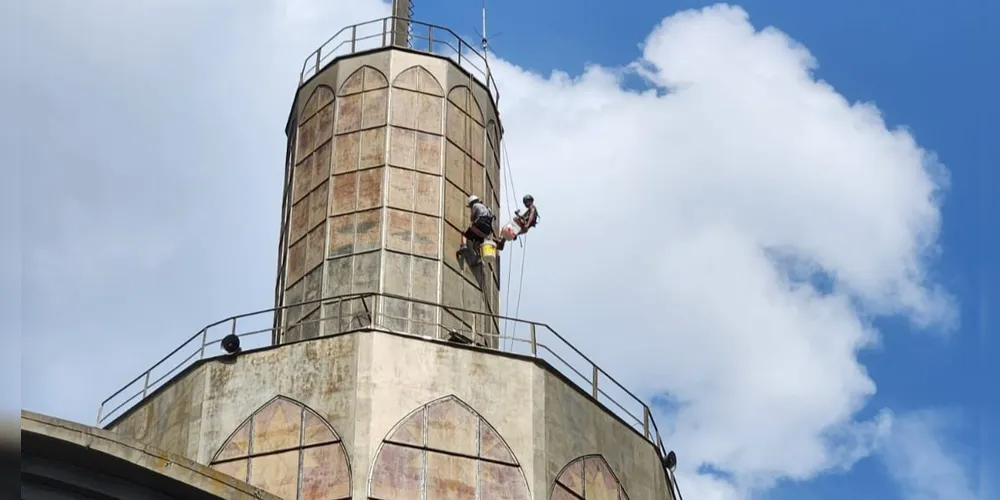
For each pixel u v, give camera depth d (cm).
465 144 4206
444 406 3412
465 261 3984
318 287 3888
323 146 4169
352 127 4147
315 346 3478
